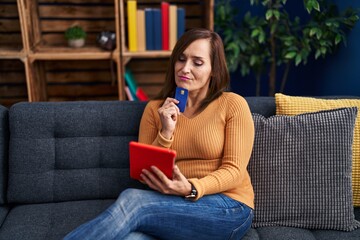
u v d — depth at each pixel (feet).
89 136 5.15
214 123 4.40
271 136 4.76
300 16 8.76
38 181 4.99
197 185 3.90
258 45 8.32
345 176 4.57
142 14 7.79
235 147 4.25
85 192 5.12
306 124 4.72
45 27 8.59
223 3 8.71
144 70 9.45
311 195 4.58
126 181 5.17
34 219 4.64
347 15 7.41
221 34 9.12
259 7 9.11
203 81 4.47
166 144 4.37
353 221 4.56
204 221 3.93
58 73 9.09
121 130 5.20
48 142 5.04
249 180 4.59
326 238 4.38
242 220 4.18
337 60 7.97
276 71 9.47
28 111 5.02
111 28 8.82
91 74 9.21
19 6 7.28
